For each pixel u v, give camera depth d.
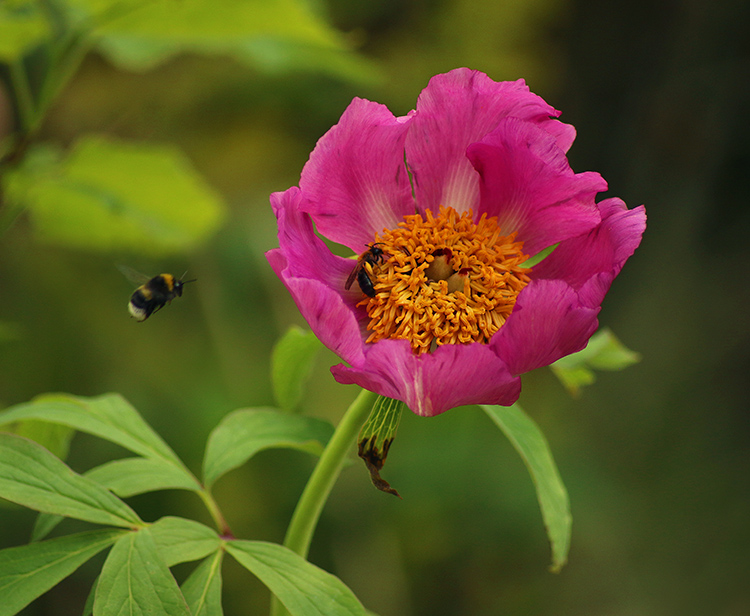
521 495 1.44
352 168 0.74
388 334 0.74
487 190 0.75
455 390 0.70
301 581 0.70
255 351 1.41
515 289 0.74
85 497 0.70
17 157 0.86
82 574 1.37
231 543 0.71
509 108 0.75
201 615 0.70
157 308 0.81
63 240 1.04
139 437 0.74
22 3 0.83
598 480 1.64
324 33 0.87
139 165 0.92
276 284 1.45
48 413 0.73
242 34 0.87
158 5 0.84
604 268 0.73
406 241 0.75
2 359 1.32
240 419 0.75
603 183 0.73
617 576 1.61
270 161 1.51
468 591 1.51
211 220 0.98
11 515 1.26
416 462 1.42
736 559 1.64
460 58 1.62
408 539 1.46
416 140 0.75
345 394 1.44
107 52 0.96
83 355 1.38
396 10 1.59
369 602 1.44
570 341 0.70
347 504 1.45
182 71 1.47
